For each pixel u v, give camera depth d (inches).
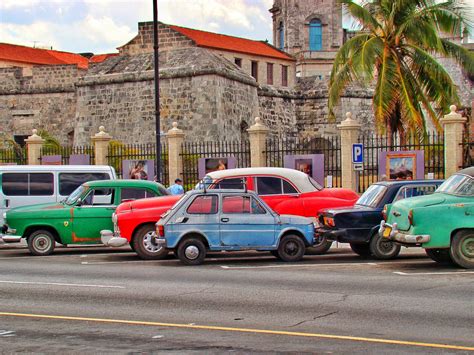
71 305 465.1
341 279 559.2
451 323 398.3
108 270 631.8
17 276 596.4
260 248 673.0
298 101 2305.6
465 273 580.7
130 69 1872.5
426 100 1137.4
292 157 1049.5
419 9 1127.0
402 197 688.4
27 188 875.4
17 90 2162.9
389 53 1117.7
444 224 600.7
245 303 465.1
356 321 407.5
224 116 1806.1
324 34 2928.2
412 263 652.7
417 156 973.8
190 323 408.2
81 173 892.6
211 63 1782.7
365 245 722.8
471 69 1147.9
